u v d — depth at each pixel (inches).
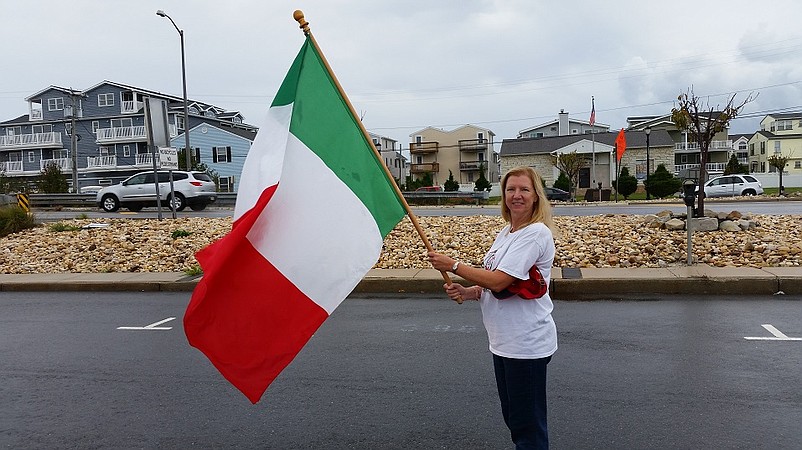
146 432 186.7
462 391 212.2
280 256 144.9
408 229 583.8
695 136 565.6
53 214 968.3
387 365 243.9
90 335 309.1
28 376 243.8
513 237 134.0
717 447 164.6
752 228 501.7
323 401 207.0
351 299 377.4
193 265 489.1
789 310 313.0
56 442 180.7
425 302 365.4
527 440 133.1
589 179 2253.9
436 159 3073.3
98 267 502.0
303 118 149.3
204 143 2271.2
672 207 984.3
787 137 2992.1
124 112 2393.0
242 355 143.2
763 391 203.3
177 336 303.0
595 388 210.1
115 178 2353.6
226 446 175.2
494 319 134.3
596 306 336.5
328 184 148.4
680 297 353.4
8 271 502.9
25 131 2502.5
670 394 202.8
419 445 171.5
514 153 2388.0
